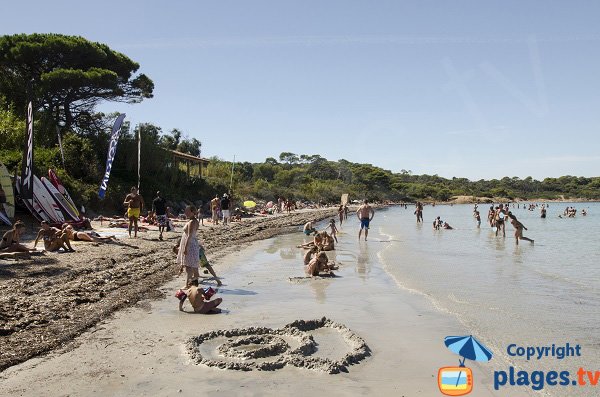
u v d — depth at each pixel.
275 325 8.84
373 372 6.64
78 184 30.88
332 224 25.61
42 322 8.41
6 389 5.87
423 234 31.05
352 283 13.08
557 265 16.56
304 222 41.50
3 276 11.66
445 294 11.64
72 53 37.47
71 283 11.37
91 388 5.94
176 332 8.29
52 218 21.88
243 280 13.46
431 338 8.18
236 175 66.94
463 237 28.70
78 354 7.14
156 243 19.66
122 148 39.12
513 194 168.38
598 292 11.89
